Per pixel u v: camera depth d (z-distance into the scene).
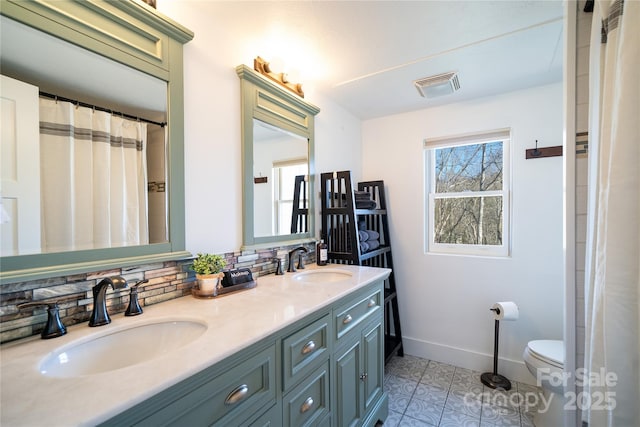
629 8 0.69
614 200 0.72
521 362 2.10
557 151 1.98
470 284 2.29
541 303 2.05
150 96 1.11
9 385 0.59
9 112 0.80
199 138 1.29
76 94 0.93
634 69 0.68
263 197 1.62
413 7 1.27
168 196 1.16
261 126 1.61
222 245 1.39
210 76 1.34
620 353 0.72
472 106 2.28
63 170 0.90
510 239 2.21
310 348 1.07
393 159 2.61
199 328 0.95
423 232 2.48
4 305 0.78
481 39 1.51
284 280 1.53
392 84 2.03
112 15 0.99
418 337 2.49
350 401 1.35
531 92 2.07
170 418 0.62
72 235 0.91
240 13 1.32
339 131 2.40
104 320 0.91
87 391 0.57
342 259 2.07
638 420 0.70
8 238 0.79
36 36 0.85
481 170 2.34
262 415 0.86
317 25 1.41
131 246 1.05
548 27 1.41
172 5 1.19
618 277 0.72
